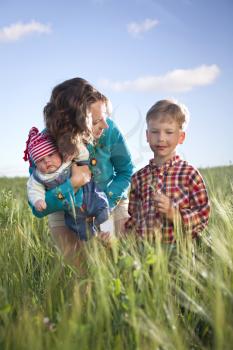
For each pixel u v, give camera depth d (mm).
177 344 2311
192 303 2730
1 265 3641
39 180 4000
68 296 3117
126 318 2555
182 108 3826
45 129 4090
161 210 3604
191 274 3105
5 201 6484
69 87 3906
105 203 4191
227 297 2768
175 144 3789
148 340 2516
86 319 2654
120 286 2799
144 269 2779
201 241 3801
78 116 3836
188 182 3775
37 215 4156
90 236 4180
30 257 4098
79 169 4055
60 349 2152
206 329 2775
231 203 4980
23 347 2232
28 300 3162
